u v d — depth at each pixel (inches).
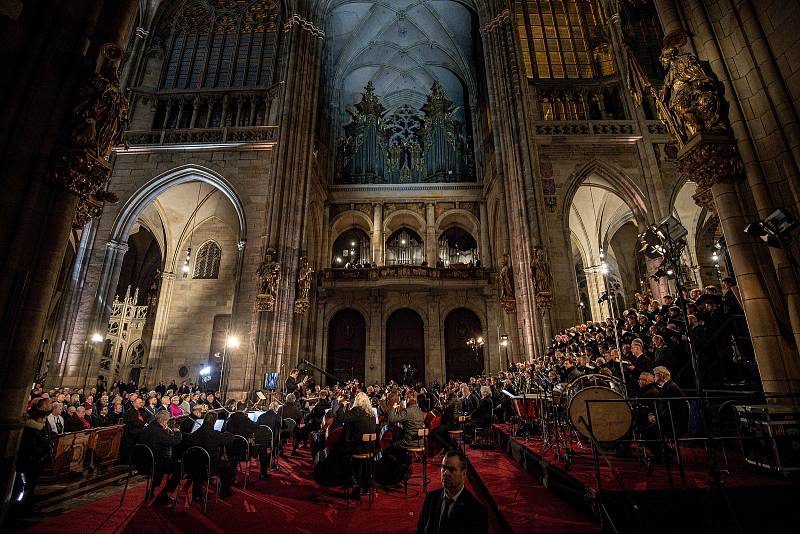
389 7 1225.4
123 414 557.0
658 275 301.4
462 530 133.1
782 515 194.4
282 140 874.8
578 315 724.7
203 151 890.1
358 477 296.4
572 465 260.4
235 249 1063.6
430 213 1197.1
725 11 304.8
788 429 217.0
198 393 685.3
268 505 281.0
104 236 832.3
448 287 1109.1
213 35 1058.1
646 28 929.5
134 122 942.4
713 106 286.5
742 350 332.8
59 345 756.0
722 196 281.4
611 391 220.2
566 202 791.7
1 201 242.5
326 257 1170.0
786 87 270.1
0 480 216.4
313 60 996.6
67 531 230.7
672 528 189.9
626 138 822.5
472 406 574.6
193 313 1015.6
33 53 266.1
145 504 283.7
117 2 312.5
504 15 934.4
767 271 261.6
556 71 948.6
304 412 590.6
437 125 1302.9
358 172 1256.8
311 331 1042.1
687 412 257.4
